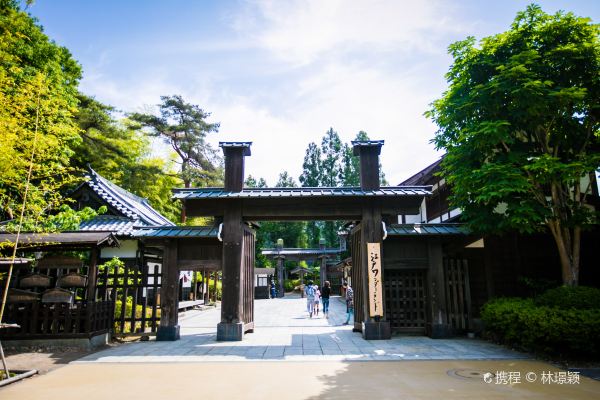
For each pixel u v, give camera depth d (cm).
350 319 1623
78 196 1706
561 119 944
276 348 917
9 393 577
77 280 998
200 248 1122
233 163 1134
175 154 3325
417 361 765
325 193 1070
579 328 720
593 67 902
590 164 853
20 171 885
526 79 842
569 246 962
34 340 944
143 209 2034
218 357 817
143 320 1108
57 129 1013
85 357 834
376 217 1105
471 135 922
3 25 1294
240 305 1061
